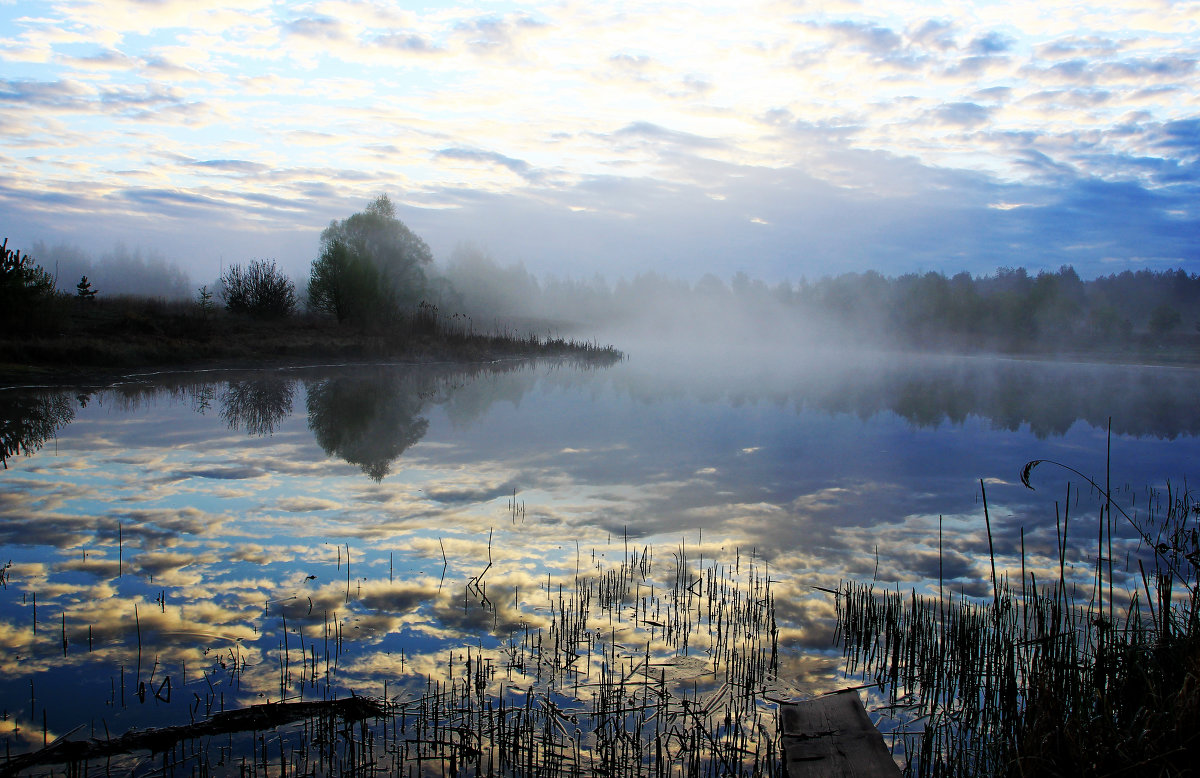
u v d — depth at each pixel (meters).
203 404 15.34
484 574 6.10
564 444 11.90
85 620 5.05
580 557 6.58
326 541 6.87
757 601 5.67
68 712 3.89
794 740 3.66
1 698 4.03
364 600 5.50
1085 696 3.73
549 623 5.19
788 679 4.49
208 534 7.01
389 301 33.78
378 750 3.63
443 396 17.83
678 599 5.69
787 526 7.67
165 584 5.74
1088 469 10.79
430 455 10.86
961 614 5.02
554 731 3.86
